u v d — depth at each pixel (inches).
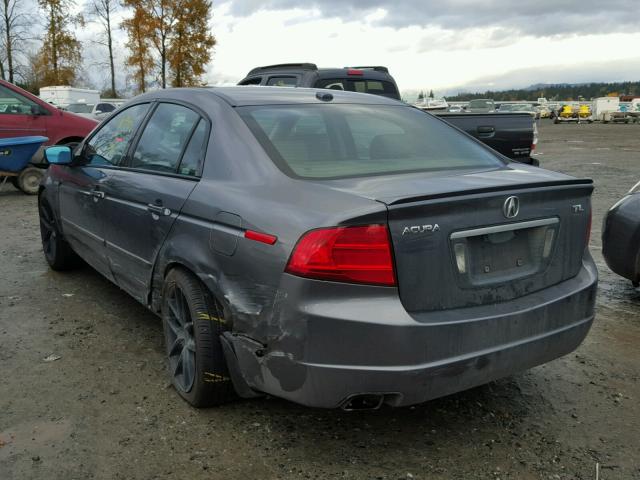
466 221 105.7
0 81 422.9
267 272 105.3
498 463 111.6
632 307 197.3
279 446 115.6
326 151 127.8
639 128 1583.4
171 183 137.7
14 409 127.7
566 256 121.4
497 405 133.2
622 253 197.3
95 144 187.6
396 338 98.4
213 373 121.3
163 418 124.9
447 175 121.0
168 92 159.9
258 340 107.8
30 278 218.8
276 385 106.7
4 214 347.3
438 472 108.5
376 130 140.6
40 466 108.4
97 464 109.3
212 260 118.4
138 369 147.1
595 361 156.9
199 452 113.3
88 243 184.9
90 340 164.2
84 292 203.5
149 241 142.6
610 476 108.2
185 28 1651.1
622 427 124.8
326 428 122.3
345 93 161.5
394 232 99.7
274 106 139.4
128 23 1653.5
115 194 160.4
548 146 911.0
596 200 396.2
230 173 124.3
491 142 309.0
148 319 179.9
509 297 112.2
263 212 109.7
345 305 98.8
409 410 130.1
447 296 104.8
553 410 131.3
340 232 98.2
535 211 114.3
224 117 133.7
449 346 102.4
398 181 112.7
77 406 129.3
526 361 113.2
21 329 171.2
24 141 401.7
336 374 99.6
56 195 207.6
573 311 119.6
